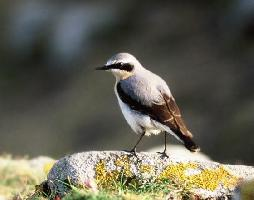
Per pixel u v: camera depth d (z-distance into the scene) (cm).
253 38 3594
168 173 1060
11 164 1514
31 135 3381
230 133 3025
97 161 1074
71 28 3950
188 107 3256
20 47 3997
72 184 1057
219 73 3416
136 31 3878
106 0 4069
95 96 3472
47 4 4091
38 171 1474
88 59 3816
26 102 3691
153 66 3584
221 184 1055
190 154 1784
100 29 3916
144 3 3988
